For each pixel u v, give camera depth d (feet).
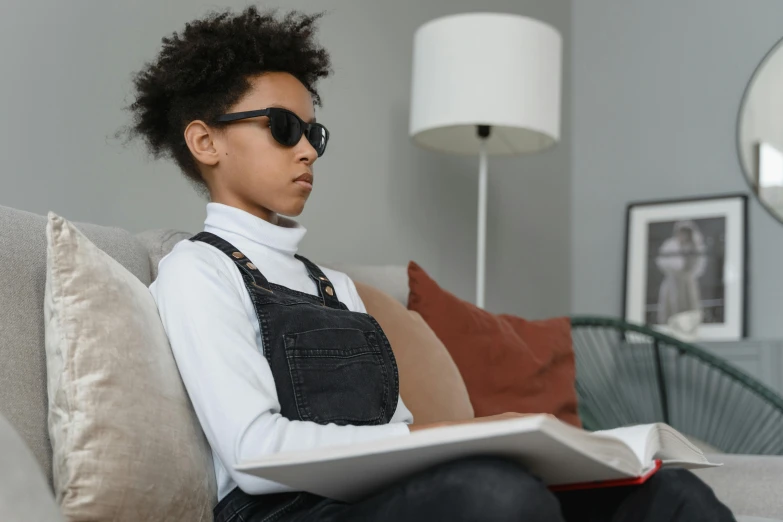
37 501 2.10
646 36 11.52
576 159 11.94
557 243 11.44
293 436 2.90
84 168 5.69
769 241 10.27
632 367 10.45
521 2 10.91
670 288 10.79
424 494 2.35
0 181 5.18
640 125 11.46
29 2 5.41
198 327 3.14
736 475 4.54
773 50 10.44
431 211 9.05
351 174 8.00
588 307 11.64
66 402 2.79
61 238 2.97
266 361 3.21
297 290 3.78
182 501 2.90
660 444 2.92
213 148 3.86
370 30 8.31
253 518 3.00
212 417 2.98
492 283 10.11
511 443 2.22
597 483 2.63
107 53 5.89
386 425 3.01
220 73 3.80
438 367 4.70
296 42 4.10
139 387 2.89
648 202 11.17
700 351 8.31
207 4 6.68
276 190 3.77
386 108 8.46
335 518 2.62
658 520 2.67
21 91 5.33
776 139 10.34
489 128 8.05
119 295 3.02
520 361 5.52
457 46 7.27
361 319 3.68
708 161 10.87
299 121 3.84
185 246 3.57
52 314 2.91
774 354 9.36
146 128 4.17
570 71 12.05
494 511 2.23
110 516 2.71
